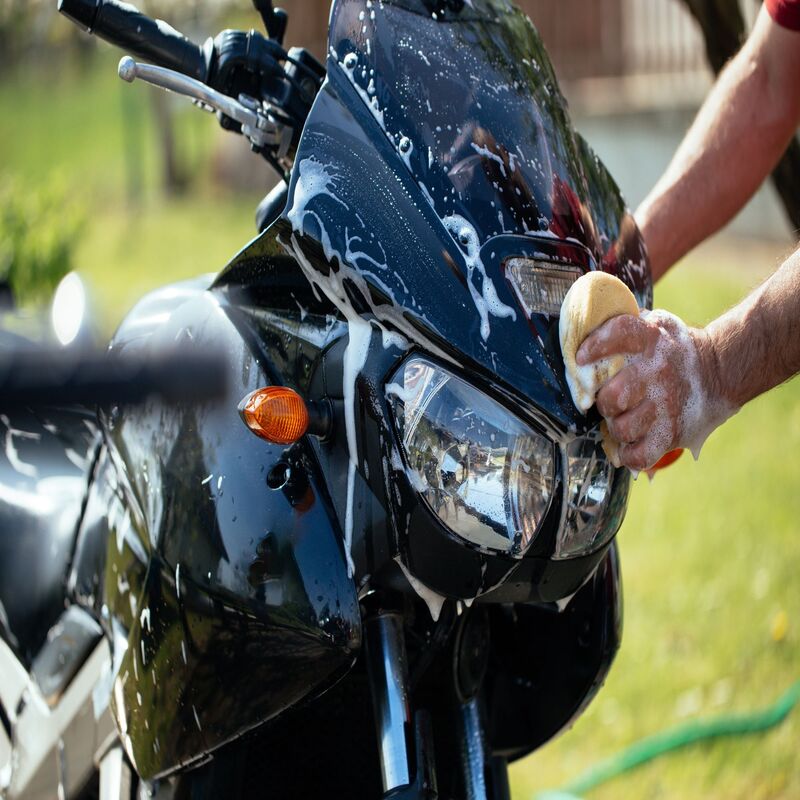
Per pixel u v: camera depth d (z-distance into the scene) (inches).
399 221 71.1
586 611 86.8
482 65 79.4
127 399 48.9
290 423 70.9
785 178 127.2
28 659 98.2
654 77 418.9
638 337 69.7
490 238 71.7
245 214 537.6
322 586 71.4
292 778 88.7
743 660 165.5
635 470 72.1
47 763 93.8
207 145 698.8
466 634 82.6
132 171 609.9
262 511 73.9
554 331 70.8
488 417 69.2
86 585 92.3
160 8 454.9
